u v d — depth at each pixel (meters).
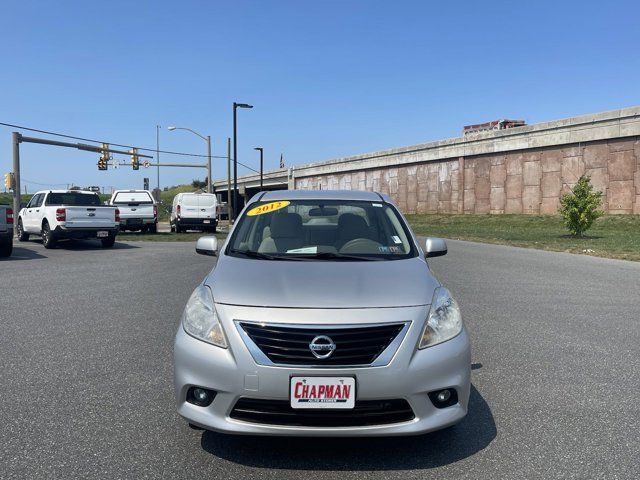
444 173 46.84
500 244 20.64
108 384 4.84
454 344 3.55
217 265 4.35
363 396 3.31
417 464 3.46
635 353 5.87
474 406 4.41
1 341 6.25
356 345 3.37
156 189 55.66
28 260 14.45
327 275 3.95
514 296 9.12
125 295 9.19
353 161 58.47
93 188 32.69
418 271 4.14
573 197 24.02
